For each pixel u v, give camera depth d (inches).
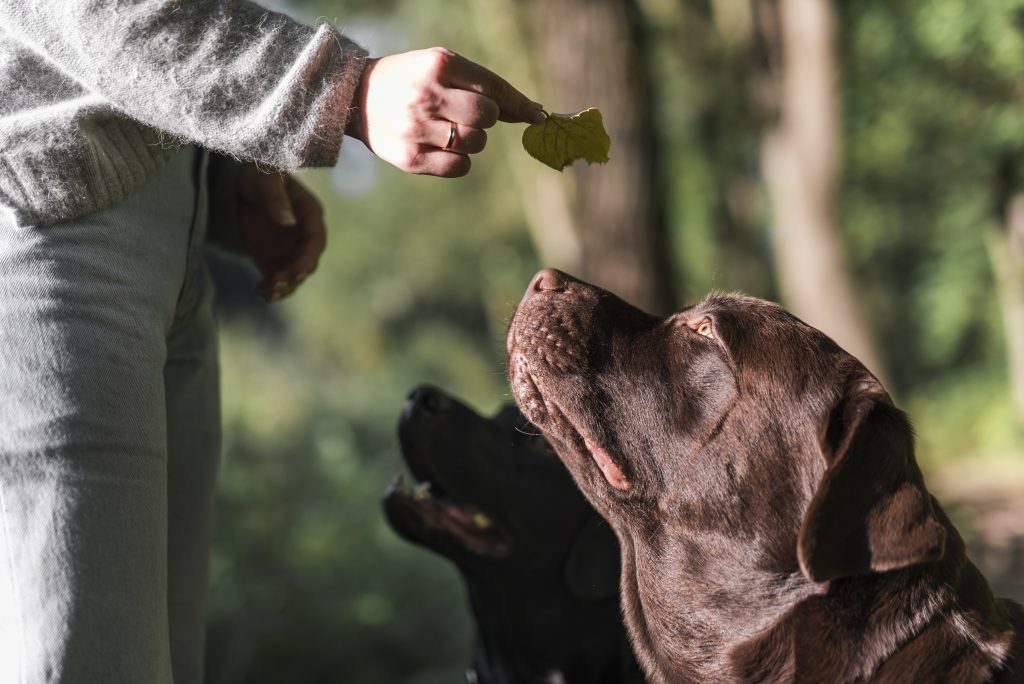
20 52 93.7
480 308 1123.9
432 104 90.0
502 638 157.3
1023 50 457.7
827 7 450.9
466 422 153.9
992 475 560.1
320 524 313.1
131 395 91.7
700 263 695.7
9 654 86.1
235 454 379.6
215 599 255.9
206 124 91.4
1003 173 641.0
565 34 276.2
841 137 467.8
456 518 154.8
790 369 111.9
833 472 99.2
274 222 130.5
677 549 118.0
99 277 92.3
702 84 579.8
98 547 87.5
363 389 649.0
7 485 86.8
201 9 91.2
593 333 121.3
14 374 87.6
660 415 117.6
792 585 110.6
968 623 105.1
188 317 111.4
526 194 626.2
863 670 105.8
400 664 258.7
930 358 854.5
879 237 845.2
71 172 91.6
